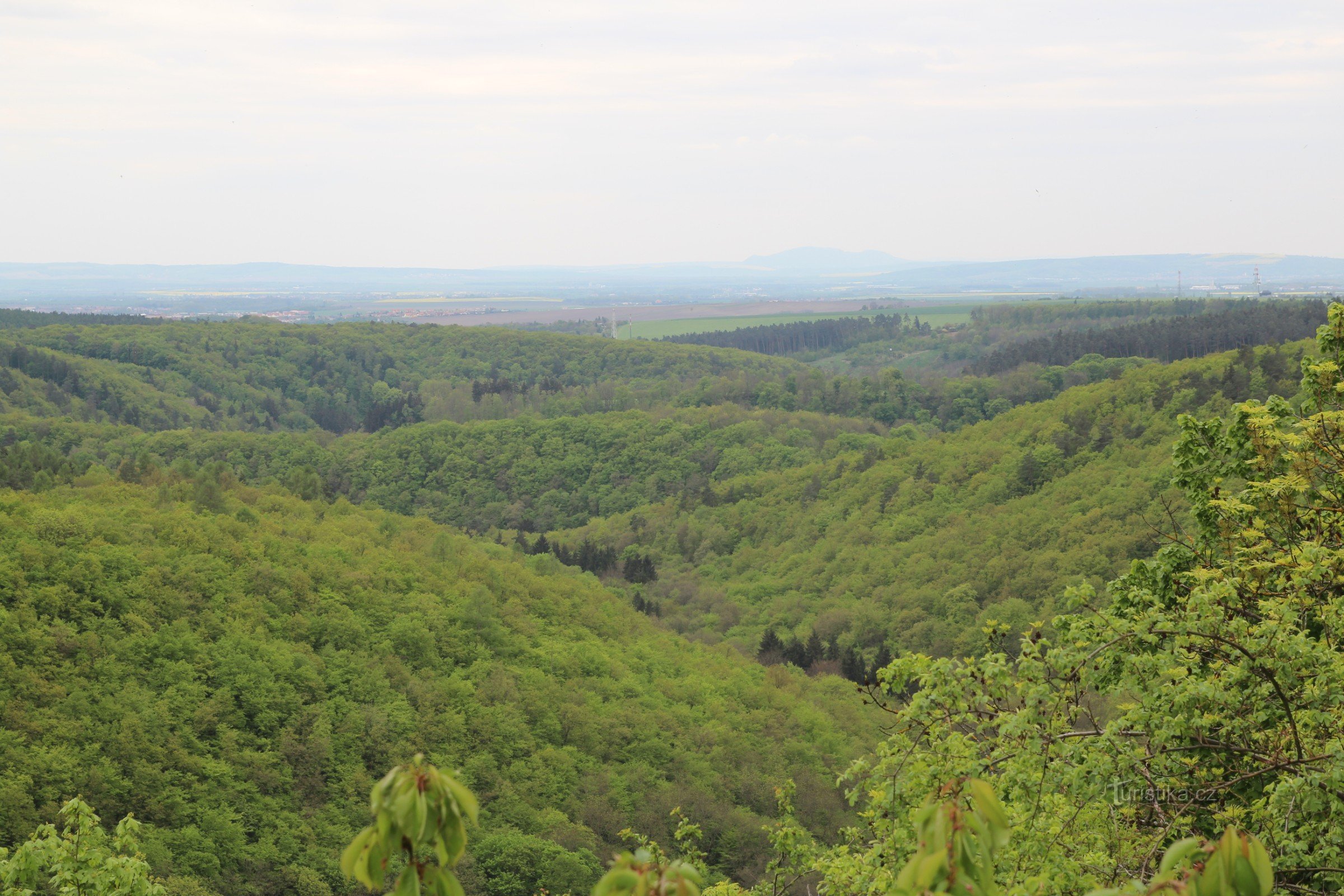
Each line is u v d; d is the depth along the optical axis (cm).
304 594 8175
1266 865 415
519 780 6712
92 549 7500
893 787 1266
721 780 6838
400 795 420
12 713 5816
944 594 10531
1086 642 1323
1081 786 1198
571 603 10069
